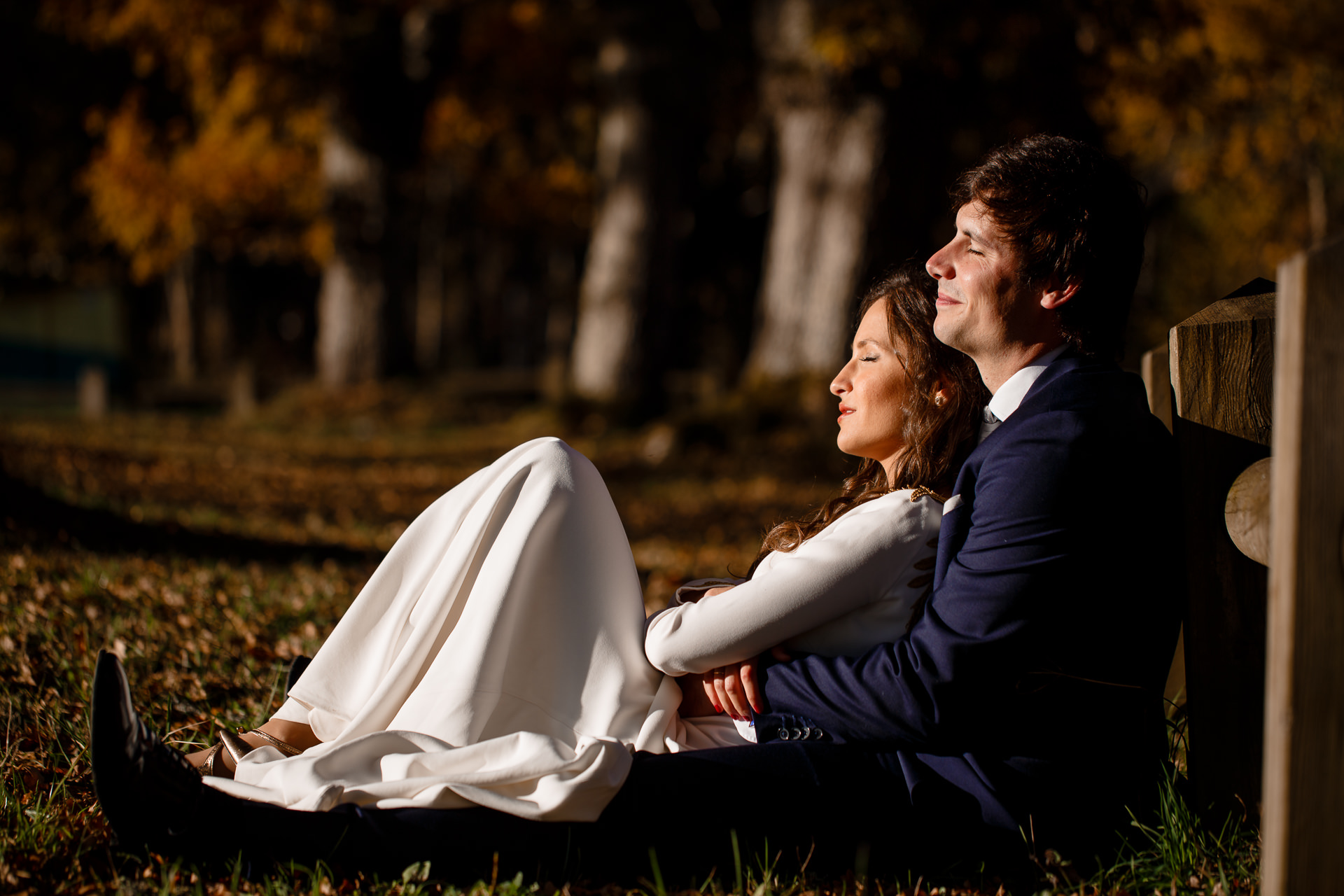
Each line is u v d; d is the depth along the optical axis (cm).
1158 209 1978
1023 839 199
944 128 1280
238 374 2295
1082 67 1238
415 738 206
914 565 212
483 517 222
